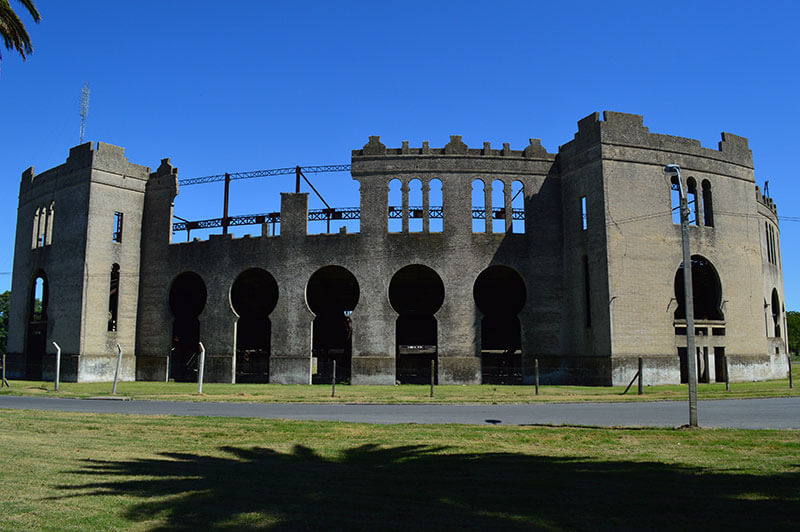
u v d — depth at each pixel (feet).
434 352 166.91
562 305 130.93
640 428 54.65
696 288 143.02
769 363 135.33
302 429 54.65
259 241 139.54
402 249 132.77
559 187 135.23
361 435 51.34
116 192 148.66
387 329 130.52
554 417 64.54
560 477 35.24
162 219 150.30
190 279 162.61
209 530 24.84
